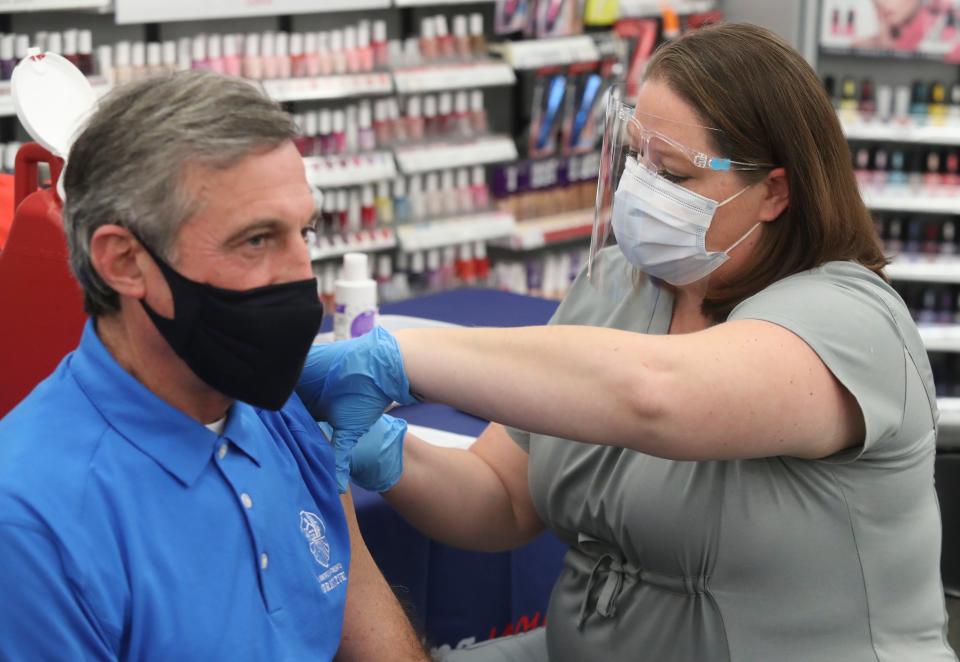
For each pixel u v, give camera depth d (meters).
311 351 1.46
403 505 1.76
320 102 4.91
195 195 1.04
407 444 1.77
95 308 1.14
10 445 1.09
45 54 1.88
